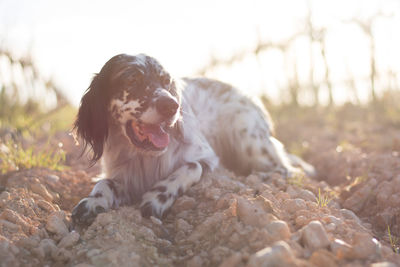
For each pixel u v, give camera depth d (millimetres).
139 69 1026
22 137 1713
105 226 818
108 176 1117
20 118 2076
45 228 844
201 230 802
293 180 1121
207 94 1395
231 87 1436
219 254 709
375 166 1269
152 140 999
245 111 1354
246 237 722
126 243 759
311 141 1960
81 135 1101
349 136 1920
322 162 1559
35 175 1100
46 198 993
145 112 986
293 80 2967
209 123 1351
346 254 658
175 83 1116
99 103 1067
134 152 1083
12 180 1055
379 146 1590
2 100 2193
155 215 939
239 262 666
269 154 1326
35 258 740
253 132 1325
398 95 2568
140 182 1096
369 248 677
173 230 877
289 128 2309
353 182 1188
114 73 1040
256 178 1119
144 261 723
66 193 1064
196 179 1045
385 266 598
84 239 797
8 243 733
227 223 769
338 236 735
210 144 1343
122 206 997
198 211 928
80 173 1230
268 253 619
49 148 1532
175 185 1003
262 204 797
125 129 1036
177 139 1108
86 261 717
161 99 972
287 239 694
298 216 791
